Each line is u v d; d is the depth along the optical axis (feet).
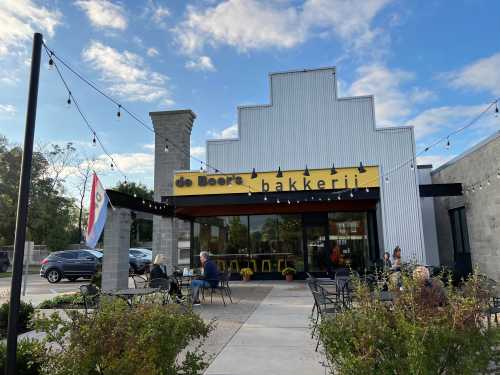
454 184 40.93
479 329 9.71
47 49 17.61
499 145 33.24
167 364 10.61
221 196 42.14
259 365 15.79
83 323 10.47
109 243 31.78
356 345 9.40
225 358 16.74
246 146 51.60
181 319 11.34
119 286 31.50
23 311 24.44
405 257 39.99
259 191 41.57
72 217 150.00
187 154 61.26
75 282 59.98
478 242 37.93
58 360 9.93
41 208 114.21
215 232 53.42
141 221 121.39
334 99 51.13
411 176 41.27
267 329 21.98
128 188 123.44
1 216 110.93
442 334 9.20
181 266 52.19
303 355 17.06
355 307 11.18
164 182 58.54
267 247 52.01
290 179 41.34
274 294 36.40
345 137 50.29
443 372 9.53
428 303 10.11
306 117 51.29
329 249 50.52
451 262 43.29
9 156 114.21
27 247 34.94
